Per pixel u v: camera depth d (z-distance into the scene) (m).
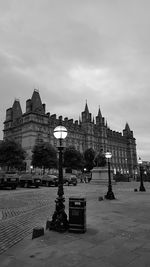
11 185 24.97
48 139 88.06
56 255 4.84
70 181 35.78
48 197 17.22
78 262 4.45
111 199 15.55
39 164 59.59
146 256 4.75
